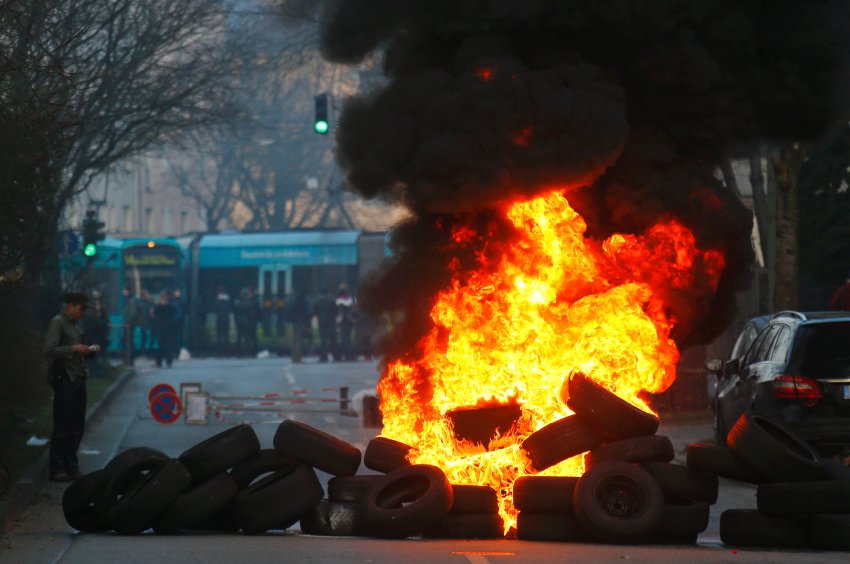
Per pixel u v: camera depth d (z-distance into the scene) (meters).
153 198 187.75
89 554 20.25
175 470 23.11
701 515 21.95
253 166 155.00
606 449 22.28
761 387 30.98
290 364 95.69
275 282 114.75
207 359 109.12
